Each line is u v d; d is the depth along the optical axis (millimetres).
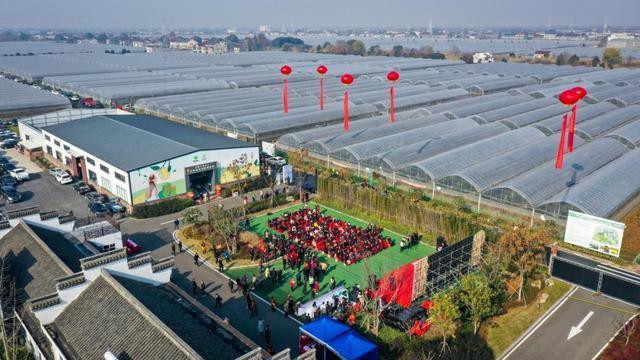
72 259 45500
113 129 101938
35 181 94188
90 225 55531
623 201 70188
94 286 38562
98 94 173875
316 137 108812
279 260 62719
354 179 86812
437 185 80000
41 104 153750
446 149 97625
